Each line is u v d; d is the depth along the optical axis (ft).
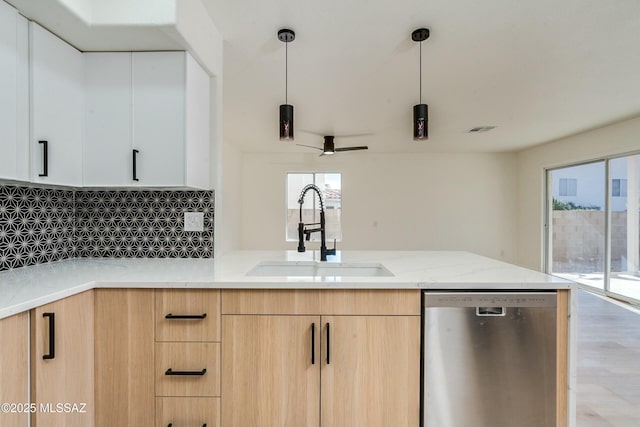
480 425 4.31
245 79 9.03
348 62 7.98
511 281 4.37
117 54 5.29
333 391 4.36
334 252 7.20
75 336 3.96
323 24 6.37
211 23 6.17
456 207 20.63
